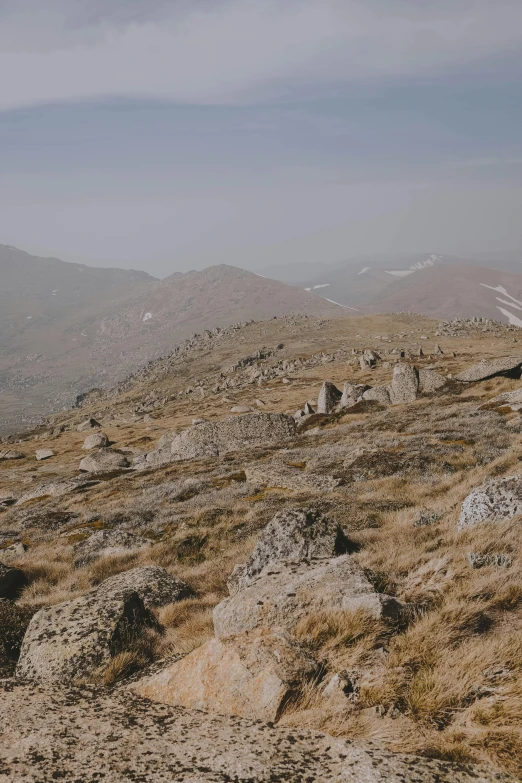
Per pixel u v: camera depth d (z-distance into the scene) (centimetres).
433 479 2302
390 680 565
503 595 750
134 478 4500
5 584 1841
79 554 2233
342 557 988
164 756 443
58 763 434
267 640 649
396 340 19075
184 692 605
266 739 470
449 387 5962
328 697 559
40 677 873
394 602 757
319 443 4219
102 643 916
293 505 2236
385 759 420
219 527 2192
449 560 953
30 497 4931
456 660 592
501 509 1212
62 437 12069
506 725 468
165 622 1136
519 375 5825
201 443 5231
